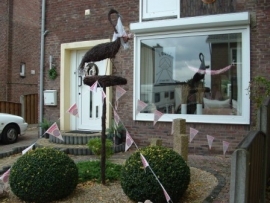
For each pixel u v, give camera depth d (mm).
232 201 2826
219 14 7246
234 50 7281
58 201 4230
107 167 5461
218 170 5598
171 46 7922
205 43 7570
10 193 4543
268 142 4543
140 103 5223
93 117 9172
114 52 4812
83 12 9070
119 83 4859
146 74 8180
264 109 4047
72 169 4352
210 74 7566
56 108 9492
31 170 4125
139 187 3945
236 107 7258
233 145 7164
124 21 8422
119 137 8047
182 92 7855
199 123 7527
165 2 8000
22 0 17078
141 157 3918
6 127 9523
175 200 4047
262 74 6953
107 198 4305
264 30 6977
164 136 7875
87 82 4898
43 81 9734
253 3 7090
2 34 16297
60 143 8047
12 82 16359
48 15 9664
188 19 7438
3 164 6719
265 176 4016
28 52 17406
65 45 9297
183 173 4051
